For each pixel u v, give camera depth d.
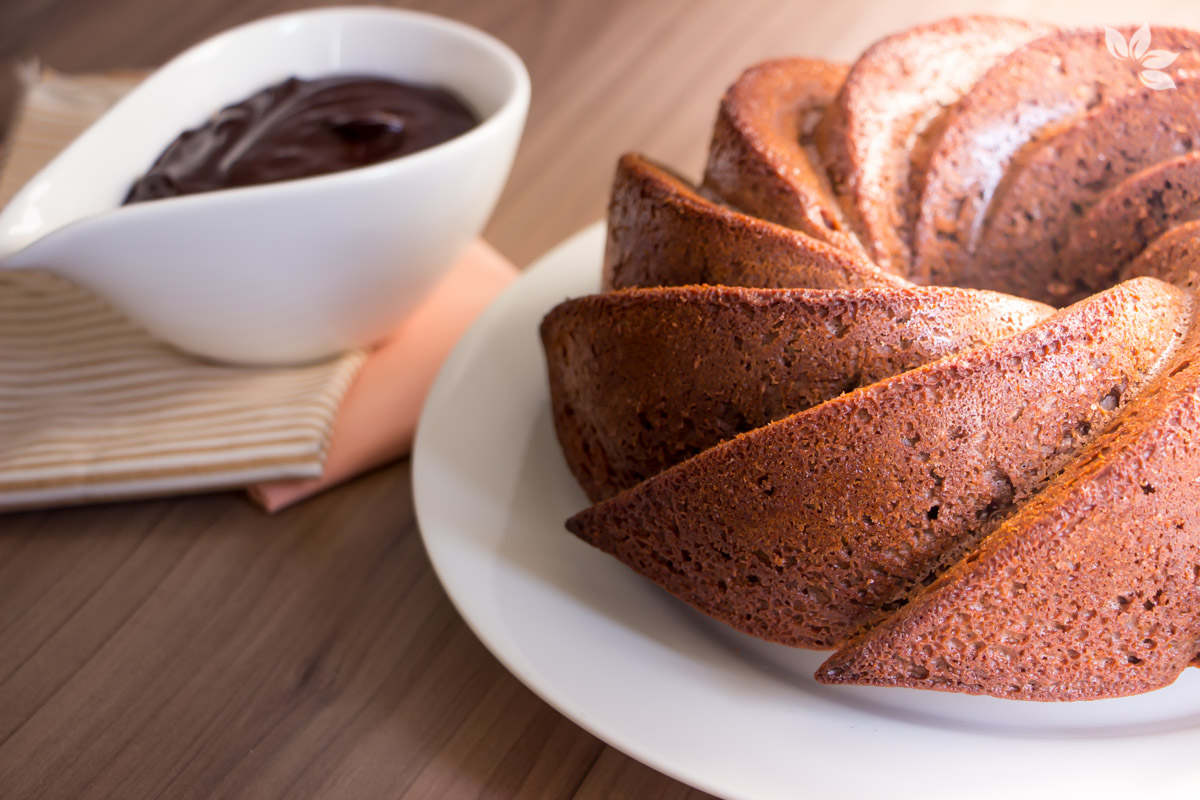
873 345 0.36
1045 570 0.34
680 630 0.38
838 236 0.40
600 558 0.39
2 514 0.43
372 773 0.36
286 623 0.40
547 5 0.64
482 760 0.37
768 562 0.36
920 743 0.35
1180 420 0.34
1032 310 0.36
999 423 0.35
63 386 0.45
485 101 0.46
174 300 0.42
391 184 0.41
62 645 0.40
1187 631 0.35
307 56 0.47
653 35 0.60
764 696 0.36
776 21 0.60
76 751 0.37
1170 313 0.36
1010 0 0.59
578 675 0.36
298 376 0.45
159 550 0.42
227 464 0.42
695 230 0.39
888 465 0.35
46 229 0.41
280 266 0.41
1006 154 0.41
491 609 0.38
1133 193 0.40
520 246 0.51
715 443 0.37
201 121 0.46
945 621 0.34
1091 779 0.34
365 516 0.42
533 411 0.43
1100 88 0.41
